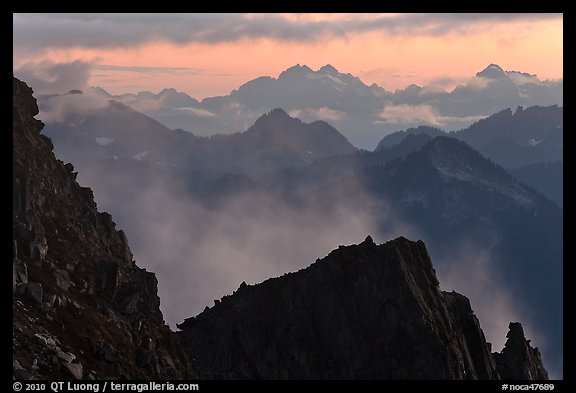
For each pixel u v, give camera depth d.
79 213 105.44
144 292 104.19
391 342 110.88
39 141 106.69
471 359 114.06
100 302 91.88
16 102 107.06
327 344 113.50
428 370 107.88
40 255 86.38
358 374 110.44
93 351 81.44
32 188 93.94
